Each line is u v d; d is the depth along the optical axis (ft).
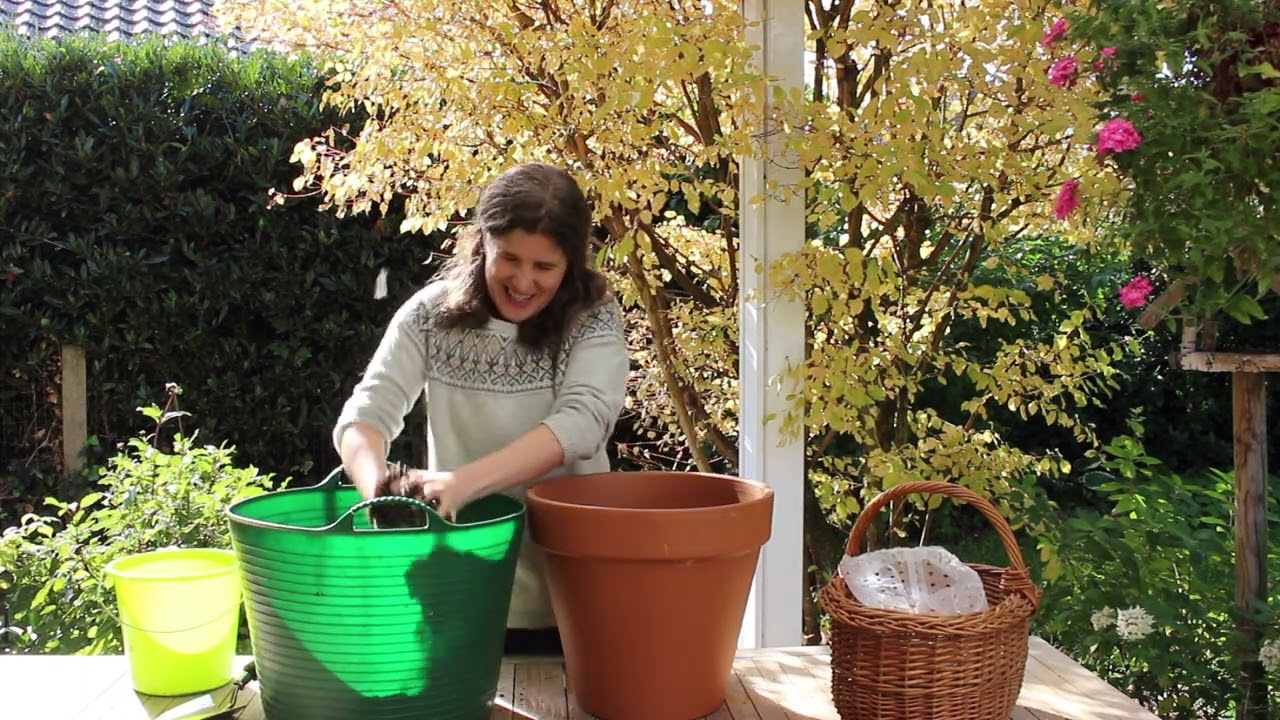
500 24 8.49
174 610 4.57
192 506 9.35
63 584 8.65
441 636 3.84
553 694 4.63
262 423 14.33
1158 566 8.60
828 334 9.02
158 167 13.62
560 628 4.45
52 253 13.80
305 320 14.30
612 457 13.92
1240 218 6.01
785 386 7.86
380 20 9.48
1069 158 8.64
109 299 13.73
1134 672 8.47
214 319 14.08
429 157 9.96
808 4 9.48
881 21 7.72
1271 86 6.20
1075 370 9.15
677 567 4.05
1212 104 6.23
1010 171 8.24
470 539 3.79
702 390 10.57
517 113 8.73
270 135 14.16
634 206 8.47
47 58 13.56
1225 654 8.34
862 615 4.17
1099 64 6.41
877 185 7.53
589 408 4.50
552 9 9.11
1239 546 8.48
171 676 4.63
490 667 4.06
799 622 7.77
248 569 3.87
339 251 14.23
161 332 13.94
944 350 9.90
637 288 10.28
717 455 12.03
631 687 4.22
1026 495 8.93
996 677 4.18
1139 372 15.83
